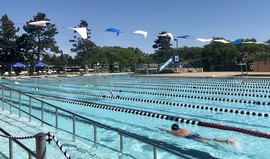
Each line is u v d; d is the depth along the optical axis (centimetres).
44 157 343
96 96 1457
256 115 912
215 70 4169
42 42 4606
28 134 671
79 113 1001
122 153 541
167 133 708
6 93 1694
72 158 517
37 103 1259
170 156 542
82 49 5347
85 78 3186
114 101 1287
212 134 690
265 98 1279
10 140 429
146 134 710
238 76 2344
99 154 542
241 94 1377
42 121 758
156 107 1108
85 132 715
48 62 4794
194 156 550
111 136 680
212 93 1478
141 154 550
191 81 2158
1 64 4197
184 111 1017
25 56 4497
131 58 6844
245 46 4472
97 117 927
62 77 3462
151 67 4169
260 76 2291
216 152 569
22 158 507
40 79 3112
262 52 4284
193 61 4566
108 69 4769
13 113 945
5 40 4297
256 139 639
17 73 4209
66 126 790
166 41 6159
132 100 1281
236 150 577
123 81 2506
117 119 889
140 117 905
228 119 877
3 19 4319
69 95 1579
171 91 1614
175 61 3881
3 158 503
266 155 548
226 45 4281
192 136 665
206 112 991
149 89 1758
